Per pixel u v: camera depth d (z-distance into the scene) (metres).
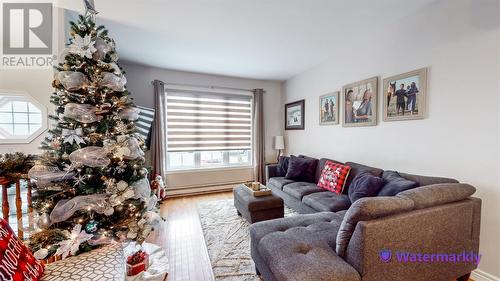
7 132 2.32
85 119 1.58
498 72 1.61
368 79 2.72
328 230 1.64
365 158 2.82
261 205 2.46
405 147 2.31
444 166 1.97
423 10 2.10
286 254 1.34
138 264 1.75
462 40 1.82
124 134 1.73
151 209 1.95
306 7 2.09
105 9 2.09
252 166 4.62
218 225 2.72
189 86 4.11
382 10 2.15
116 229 1.64
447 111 1.93
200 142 4.24
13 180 1.50
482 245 1.71
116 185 1.61
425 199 1.38
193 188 4.14
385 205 1.25
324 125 3.59
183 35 2.66
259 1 1.99
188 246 2.25
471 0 1.75
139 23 2.37
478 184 1.74
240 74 4.29
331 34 2.67
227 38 2.75
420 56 2.14
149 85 3.86
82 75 1.58
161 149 3.80
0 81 2.19
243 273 1.81
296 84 4.36
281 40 2.82
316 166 3.39
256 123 4.57
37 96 2.28
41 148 1.56
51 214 1.48
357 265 1.21
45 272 1.10
